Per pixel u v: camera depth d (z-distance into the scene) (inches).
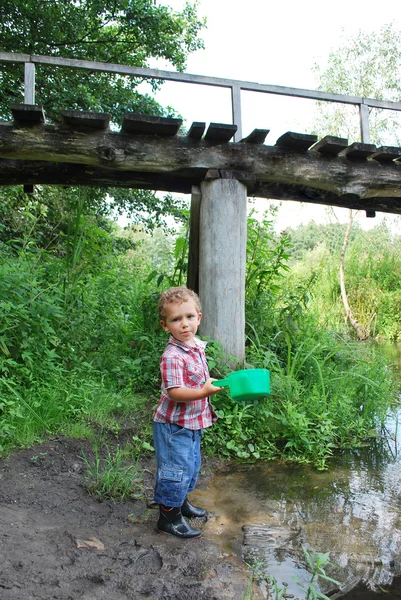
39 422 150.1
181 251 240.1
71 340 189.5
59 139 174.4
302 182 199.6
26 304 168.4
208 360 175.6
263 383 98.1
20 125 171.5
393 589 98.4
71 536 102.7
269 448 171.5
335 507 133.0
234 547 109.7
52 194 395.9
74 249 225.1
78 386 172.9
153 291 258.1
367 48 606.2
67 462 136.9
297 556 108.0
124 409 171.5
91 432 152.9
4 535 99.2
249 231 236.1
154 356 193.5
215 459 161.3
